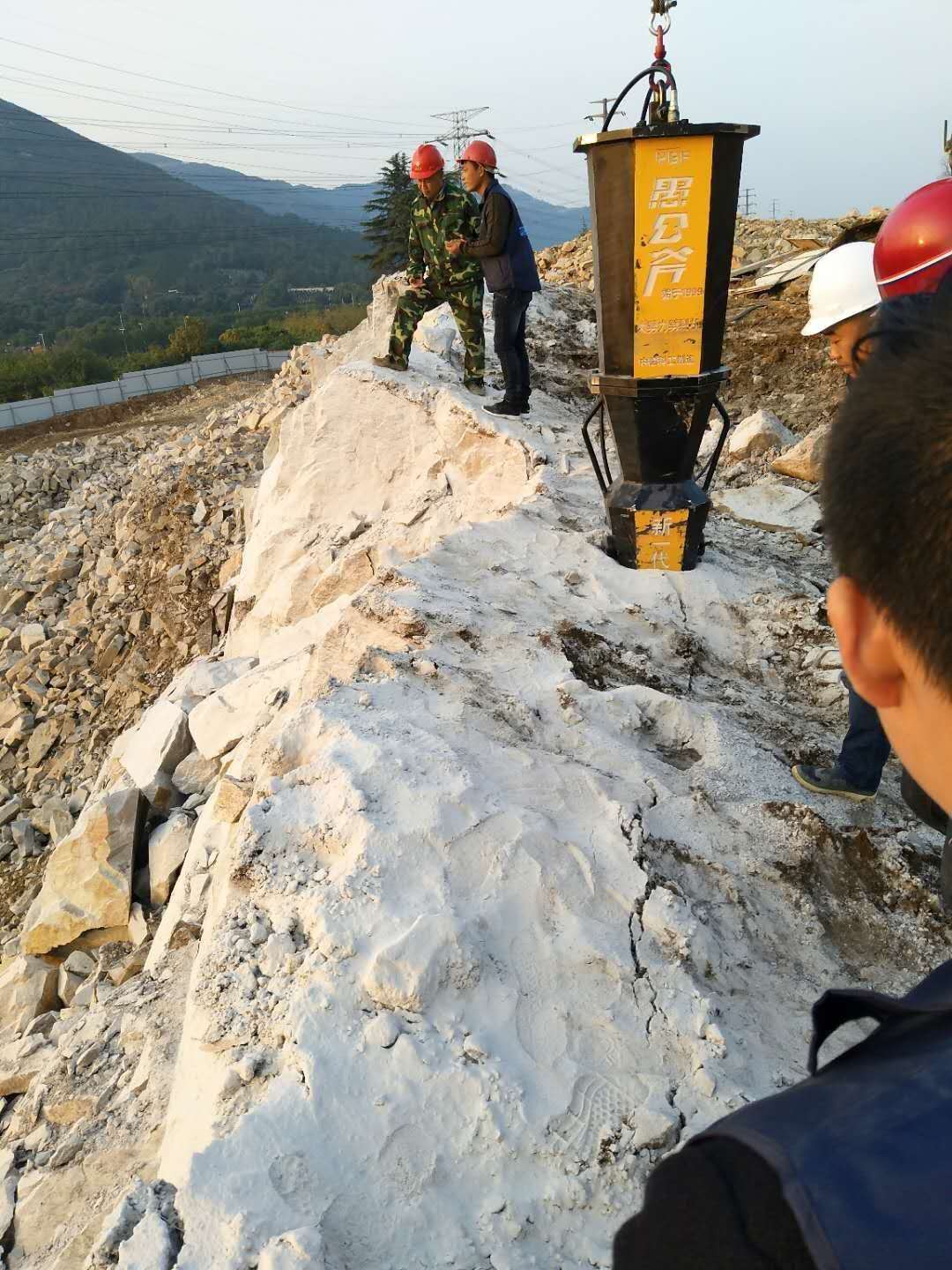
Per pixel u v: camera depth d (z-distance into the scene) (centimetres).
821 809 349
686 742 379
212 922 297
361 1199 203
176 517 1261
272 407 1360
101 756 1105
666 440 463
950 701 63
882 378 64
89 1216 283
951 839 177
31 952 593
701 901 299
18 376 5375
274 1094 216
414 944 243
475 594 460
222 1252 184
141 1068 348
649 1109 230
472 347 779
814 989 288
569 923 270
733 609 486
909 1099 52
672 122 400
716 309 428
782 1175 50
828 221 1405
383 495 786
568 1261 204
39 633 1271
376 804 289
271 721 451
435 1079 224
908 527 60
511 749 333
